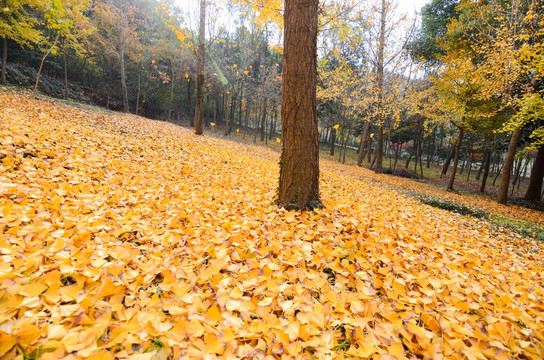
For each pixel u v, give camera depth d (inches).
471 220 272.4
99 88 1020.5
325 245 103.7
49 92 764.0
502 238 220.1
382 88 610.5
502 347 56.4
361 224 132.5
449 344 55.6
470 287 87.4
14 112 241.4
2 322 43.3
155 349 48.8
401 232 134.2
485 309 74.7
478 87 474.6
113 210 110.3
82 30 715.4
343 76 704.4
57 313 48.9
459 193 570.9
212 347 47.2
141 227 97.5
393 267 89.3
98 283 60.6
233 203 149.3
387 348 53.4
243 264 83.6
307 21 132.1
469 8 527.8
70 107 426.3
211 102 1503.4
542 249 208.4
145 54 1015.6
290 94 137.0
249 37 1099.9
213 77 1086.4
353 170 606.2
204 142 430.0
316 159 144.5
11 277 53.2
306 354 49.9
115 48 925.8
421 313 64.9
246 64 1119.6
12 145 148.6
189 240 92.7
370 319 60.2
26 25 537.6
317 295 72.7
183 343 48.5
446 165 1018.1
